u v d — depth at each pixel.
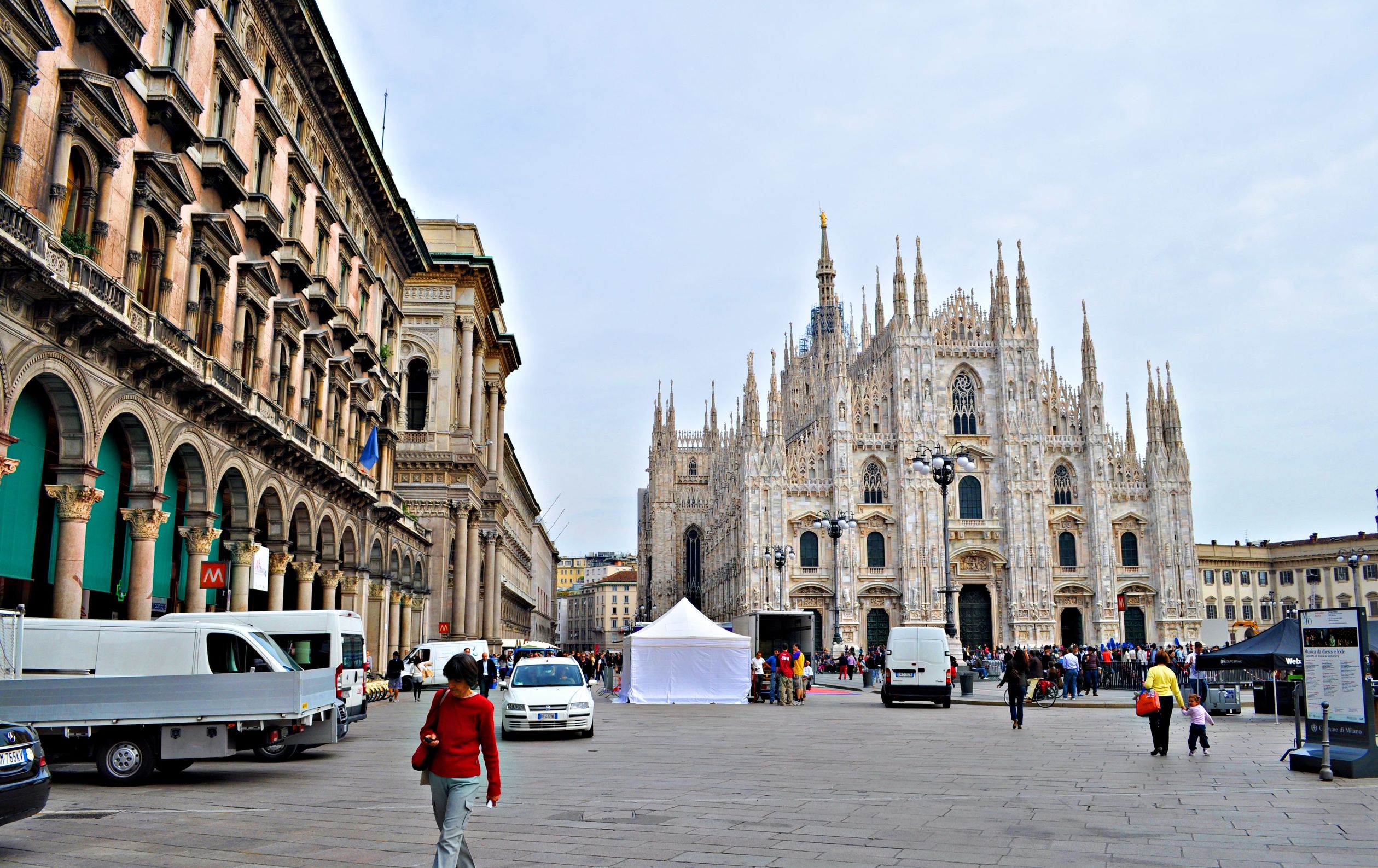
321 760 23.95
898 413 105.25
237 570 35.16
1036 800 17.09
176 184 29.12
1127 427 109.56
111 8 25.69
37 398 24.83
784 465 104.81
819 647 101.19
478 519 77.62
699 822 14.97
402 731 32.16
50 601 26.70
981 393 108.69
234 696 19.86
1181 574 105.00
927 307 107.75
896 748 26.59
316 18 40.66
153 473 28.02
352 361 50.41
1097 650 75.06
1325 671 21.41
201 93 31.81
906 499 103.38
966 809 16.08
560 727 29.27
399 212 58.97
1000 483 106.12
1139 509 107.31
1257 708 40.44
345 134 48.09
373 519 53.81
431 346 75.69
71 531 24.38
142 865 12.03
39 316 22.22
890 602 103.00
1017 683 33.16
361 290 53.28
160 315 28.14
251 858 12.39
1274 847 13.09
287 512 39.44
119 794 18.25
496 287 81.25
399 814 15.75
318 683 22.02
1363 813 15.84
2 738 12.39
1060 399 109.81
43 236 21.64
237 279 35.00
